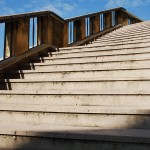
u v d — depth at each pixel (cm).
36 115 296
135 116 259
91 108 275
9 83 448
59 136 229
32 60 579
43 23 659
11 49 539
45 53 627
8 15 500
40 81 424
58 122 286
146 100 303
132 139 208
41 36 654
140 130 244
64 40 730
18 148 242
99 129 250
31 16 585
